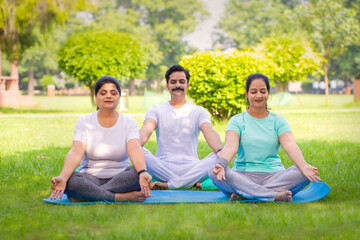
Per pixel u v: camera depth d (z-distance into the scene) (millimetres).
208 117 4875
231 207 3475
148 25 55188
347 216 3150
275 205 3629
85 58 17984
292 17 29078
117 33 19344
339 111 17406
